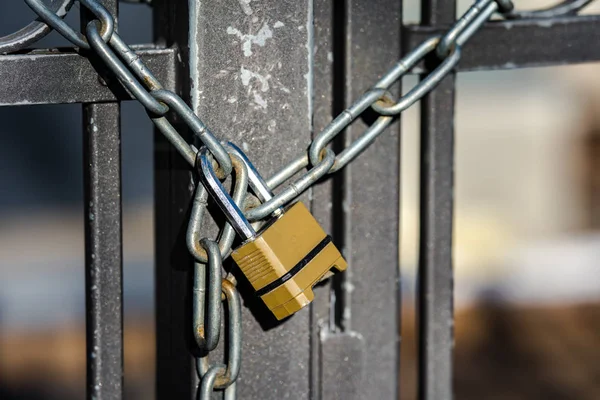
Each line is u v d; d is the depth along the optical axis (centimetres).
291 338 158
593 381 488
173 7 152
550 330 553
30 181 723
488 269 634
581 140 723
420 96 149
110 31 136
